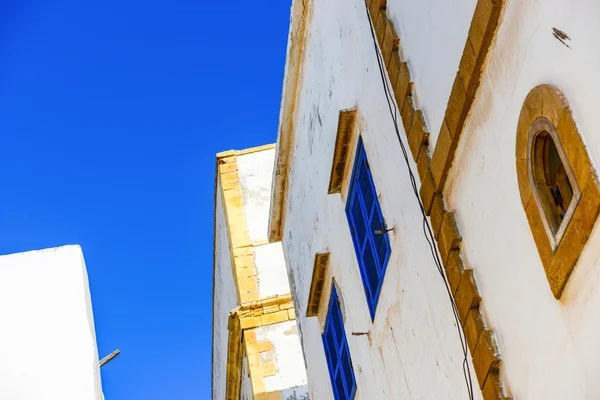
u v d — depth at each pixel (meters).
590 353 5.35
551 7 5.55
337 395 11.45
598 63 5.08
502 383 6.49
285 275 18.05
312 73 11.18
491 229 6.55
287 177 13.12
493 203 6.49
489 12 6.18
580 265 5.39
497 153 6.35
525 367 6.16
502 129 6.24
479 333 6.70
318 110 11.04
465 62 6.61
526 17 5.84
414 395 8.56
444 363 7.66
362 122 9.41
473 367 7.00
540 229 5.75
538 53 5.71
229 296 19.72
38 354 10.37
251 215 18.73
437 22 7.25
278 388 16.77
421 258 7.94
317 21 10.79
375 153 9.05
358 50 9.37
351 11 9.51
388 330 9.10
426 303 7.94
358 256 9.84
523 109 5.84
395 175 8.49
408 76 7.91
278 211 13.73
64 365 10.35
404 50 8.06
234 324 17.72
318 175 11.30
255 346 17.20
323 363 12.08
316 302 11.91
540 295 5.88
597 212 5.15
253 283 17.89
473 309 6.82
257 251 18.27
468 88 6.60
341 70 10.01
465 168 6.93
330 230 11.03
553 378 5.79
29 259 10.92
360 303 10.05
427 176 7.54
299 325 13.41
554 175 5.74
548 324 5.80
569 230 5.41
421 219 7.84
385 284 9.02
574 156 5.28
